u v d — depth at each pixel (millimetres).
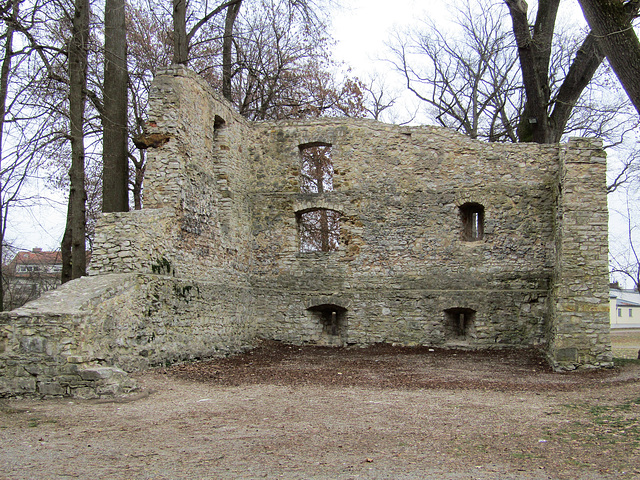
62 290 10570
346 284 17656
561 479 5363
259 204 18266
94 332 10055
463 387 10594
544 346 16234
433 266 17312
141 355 11609
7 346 9445
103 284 10742
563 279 13586
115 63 15703
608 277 13445
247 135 18172
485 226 17188
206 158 15320
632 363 14359
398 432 7055
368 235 17719
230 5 21250
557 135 20438
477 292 16922
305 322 17734
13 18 13367
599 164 13844
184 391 9867
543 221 16969
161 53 21578
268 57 23672
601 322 13336
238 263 17078
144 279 11883
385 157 17859
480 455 6105
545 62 20172
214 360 14305
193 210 14352
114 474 5434
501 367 13758
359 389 10258
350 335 17453
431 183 17594
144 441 6594
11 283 25500
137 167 20953
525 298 16719
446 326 17172
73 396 9148
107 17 15914
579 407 8656
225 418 7777
